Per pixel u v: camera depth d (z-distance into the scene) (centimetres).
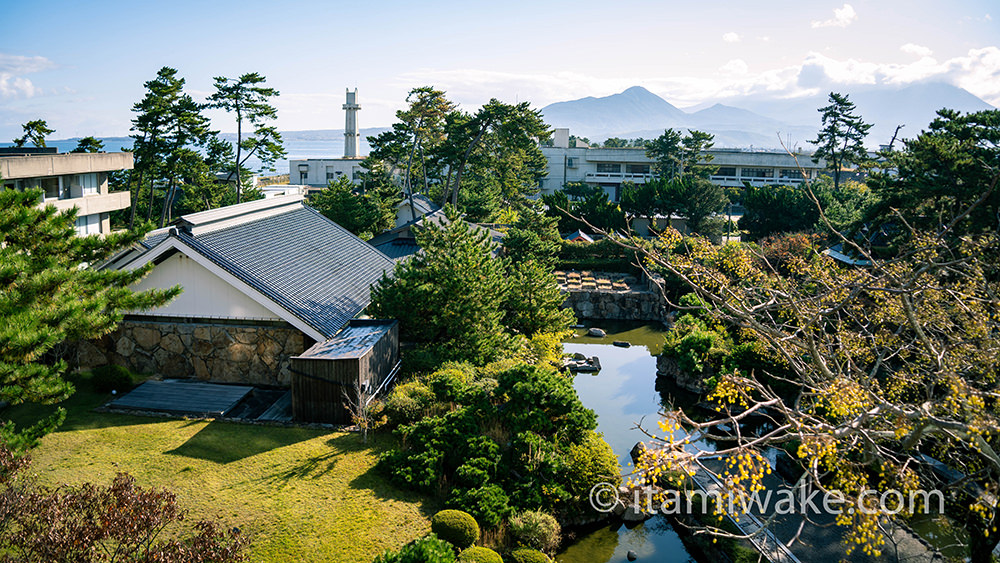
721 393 1220
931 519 1892
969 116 3212
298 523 1550
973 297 1549
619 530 1938
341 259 3117
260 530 1516
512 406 2058
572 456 1970
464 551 1480
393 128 7425
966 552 1700
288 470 1791
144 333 2444
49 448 1845
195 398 2220
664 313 4875
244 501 1627
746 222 7219
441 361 2536
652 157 10669
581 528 1927
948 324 1580
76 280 1551
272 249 2714
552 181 11456
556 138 12044
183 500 1606
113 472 1723
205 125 6328
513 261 4609
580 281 5203
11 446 1309
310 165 11206
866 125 8494
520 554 1555
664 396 3212
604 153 11275
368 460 1866
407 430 1941
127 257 2317
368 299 2819
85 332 1499
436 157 7112
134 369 2470
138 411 2141
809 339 1347
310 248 3011
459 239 2756
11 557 1091
